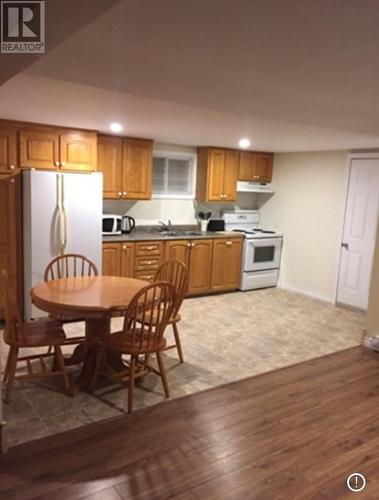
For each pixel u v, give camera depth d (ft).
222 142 17.01
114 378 9.80
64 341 9.53
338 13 4.42
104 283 11.06
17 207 13.83
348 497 6.84
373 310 13.35
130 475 7.13
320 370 11.66
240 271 19.90
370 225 16.83
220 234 19.22
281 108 9.21
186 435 8.34
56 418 8.74
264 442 8.22
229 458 7.69
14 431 8.23
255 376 11.11
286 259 20.75
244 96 8.21
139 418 8.87
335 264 18.28
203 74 6.98
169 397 9.78
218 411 9.29
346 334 14.67
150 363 11.62
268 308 17.46
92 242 14.66
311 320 16.08
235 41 5.47
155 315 10.50
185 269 10.98
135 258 16.49
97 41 5.62
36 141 13.70
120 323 14.74
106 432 8.32
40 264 13.76
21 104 9.95
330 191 18.35
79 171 14.75
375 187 16.58
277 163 20.90
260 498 6.73
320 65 6.33
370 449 8.15
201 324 15.08
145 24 4.98
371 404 9.89
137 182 16.92
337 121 10.47
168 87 7.57
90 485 6.86
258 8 4.38
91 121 12.61
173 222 19.65
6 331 9.27
